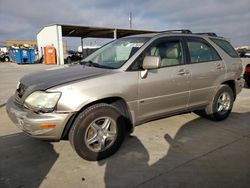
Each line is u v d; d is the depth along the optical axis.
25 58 30.14
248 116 5.57
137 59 3.79
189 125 4.91
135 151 3.77
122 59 3.89
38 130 3.10
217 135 4.41
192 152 3.74
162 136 4.34
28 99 3.28
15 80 12.33
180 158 3.55
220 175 3.10
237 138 4.29
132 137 4.29
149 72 3.84
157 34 4.26
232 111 5.97
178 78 4.18
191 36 4.64
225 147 3.92
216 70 4.82
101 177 3.07
